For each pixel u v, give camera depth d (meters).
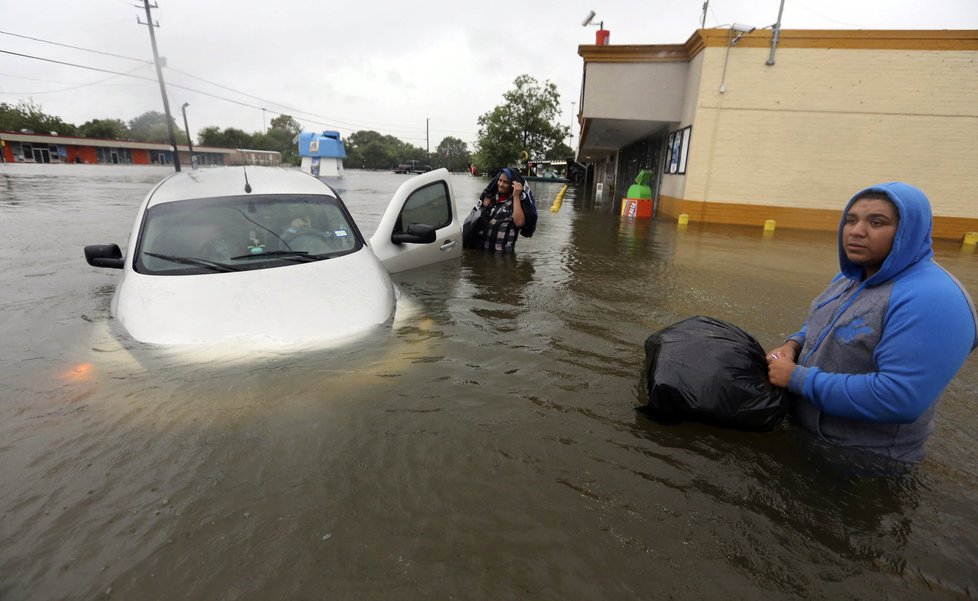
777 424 2.43
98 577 1.53
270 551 1.64
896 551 1.75
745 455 2.27
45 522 1.73
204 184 4.30
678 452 2.29
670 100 14.12
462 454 2.18
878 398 2.01
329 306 3.29
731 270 6.67
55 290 4.60
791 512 1.93
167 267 3.46
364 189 22.91
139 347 2.84
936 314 1.89
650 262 7.03
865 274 2.20
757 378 2.47
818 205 12.64
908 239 1.97
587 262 6.83
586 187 35.25
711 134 12.84
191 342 2.87
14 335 3.30
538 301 4.68
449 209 6.41
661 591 1.56
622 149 26.12
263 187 4.31
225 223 3.86
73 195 15.61
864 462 2.23
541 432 2.39
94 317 3.70
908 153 11.97
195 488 1.91
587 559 1.67
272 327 3.03
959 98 11.47
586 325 4.03
